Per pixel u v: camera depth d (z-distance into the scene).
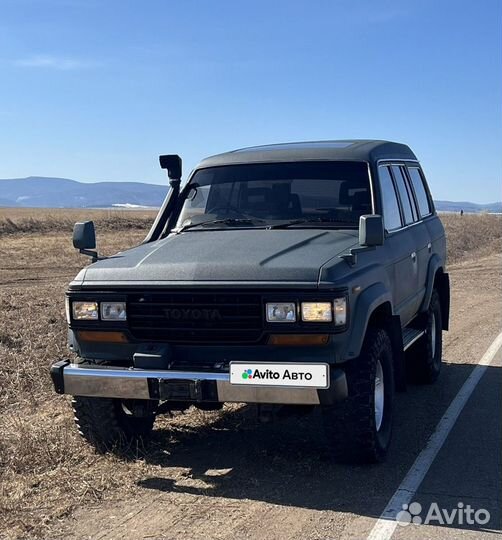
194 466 5.25
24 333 10.03
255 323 4.66
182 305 4.78
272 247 5.12
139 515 4.40
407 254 6.44
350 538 4.04
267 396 4.55
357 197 5.99
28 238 35.25
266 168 6.32
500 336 10.20
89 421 5.36
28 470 5.12
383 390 5.37
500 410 6.64
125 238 35.09
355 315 4.77
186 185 6.56
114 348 5.00
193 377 4.62
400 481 4.89
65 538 4.10
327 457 5.39
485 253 26.52
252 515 4.38
